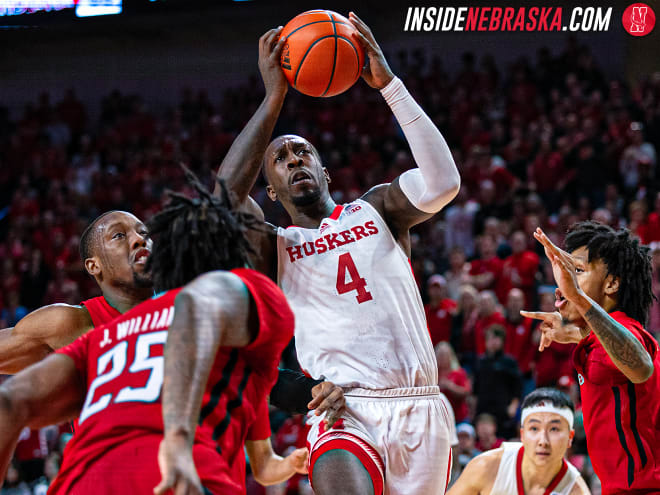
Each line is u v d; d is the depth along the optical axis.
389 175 13.31
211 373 1.99
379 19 16.84
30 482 7.91
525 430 3.79
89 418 1.97
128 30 17.52
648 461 2.93
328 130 15.22
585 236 3.22
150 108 17.45
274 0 16.75
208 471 1.88
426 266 10.51
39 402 2.12
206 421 1.95
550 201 11.88
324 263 3.17
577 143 12.52
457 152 13.42
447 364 7.95
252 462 2.91
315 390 2.99
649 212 11.32
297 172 3.28
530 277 9.58
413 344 3.14
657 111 13.23
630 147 12.15
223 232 2.10
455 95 15.38
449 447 3.17
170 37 17.50
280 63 3.16
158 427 1.89
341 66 3.13
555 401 3.76
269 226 3.27
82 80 17.72
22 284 12.06
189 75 17.42
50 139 16.73
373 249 3.17
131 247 3.02
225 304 1.90
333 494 2.86
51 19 17.45
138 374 1.97
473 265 10.06
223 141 15.55
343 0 16.81
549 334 3.36
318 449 3.00
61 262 12.21
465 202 11.52
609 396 2.99
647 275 3.21
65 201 14.70
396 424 3.03
